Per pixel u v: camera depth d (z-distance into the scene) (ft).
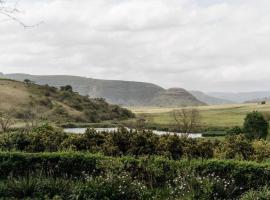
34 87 475.31
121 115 474.08
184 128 235.81
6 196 48.11
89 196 47.37
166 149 63.36
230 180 52.11
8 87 444.14
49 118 357.41
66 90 508.94
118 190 48.55
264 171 51.62
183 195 48.29
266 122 138.92
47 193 48.29
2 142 65.67
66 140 65.41
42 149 65.00
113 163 53.26
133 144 63.87
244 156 64.03
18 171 54.08
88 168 54.13
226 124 338.54
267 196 46.93
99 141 65.67
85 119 409.69
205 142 64.95
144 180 53.62
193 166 53.42
